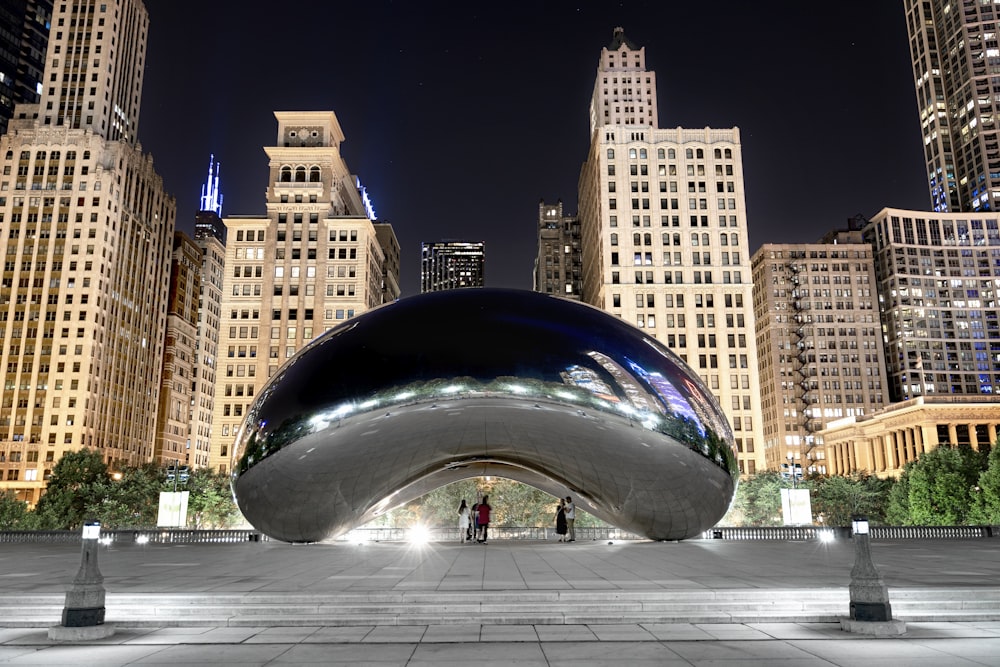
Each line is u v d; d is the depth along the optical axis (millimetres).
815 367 154875
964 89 196000
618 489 17078
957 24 199625
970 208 192250
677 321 107375
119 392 127125
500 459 19297
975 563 15758
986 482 56000
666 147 113500
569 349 15578
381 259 129250
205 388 174375
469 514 25594
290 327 110188
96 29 131250
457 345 15414
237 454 16516
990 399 113812
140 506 62469
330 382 15422
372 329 16031
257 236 113500
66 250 119875
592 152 122750
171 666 7137
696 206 111438
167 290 150375
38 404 114688
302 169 116562
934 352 165625
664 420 15664
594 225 121438
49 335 116938
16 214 121312
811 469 147125
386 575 12641
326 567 14445
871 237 177750
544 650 7801
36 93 161000
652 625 9234
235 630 9070
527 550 19578
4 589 11242
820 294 158875
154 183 141875
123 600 10031
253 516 17750
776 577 12180
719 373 105125
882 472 128875
